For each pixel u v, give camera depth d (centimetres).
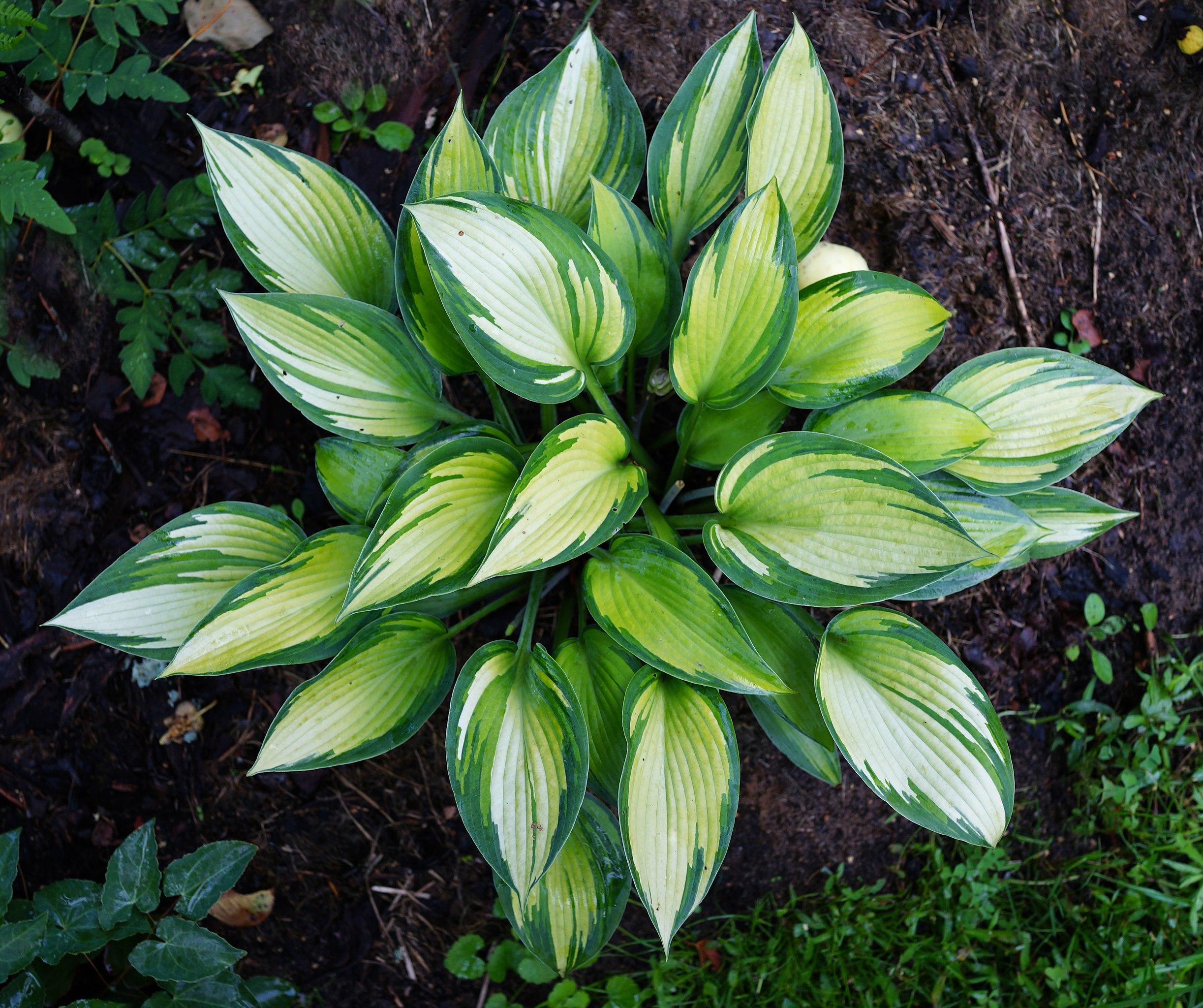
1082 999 104
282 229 90
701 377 89
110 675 102
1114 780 107
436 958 105
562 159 93
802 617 93
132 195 100
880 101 103
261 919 105
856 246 103
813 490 86
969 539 82
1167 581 107
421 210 81
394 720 89
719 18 102
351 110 102
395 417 90
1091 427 92
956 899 107
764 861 106
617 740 90
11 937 88
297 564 89
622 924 105
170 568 91
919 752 87
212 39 101
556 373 86
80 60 94
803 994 104
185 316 99
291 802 103
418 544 85
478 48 102
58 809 103
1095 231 106
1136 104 107
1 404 99
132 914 91
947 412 89
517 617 99
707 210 94
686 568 86
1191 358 107
